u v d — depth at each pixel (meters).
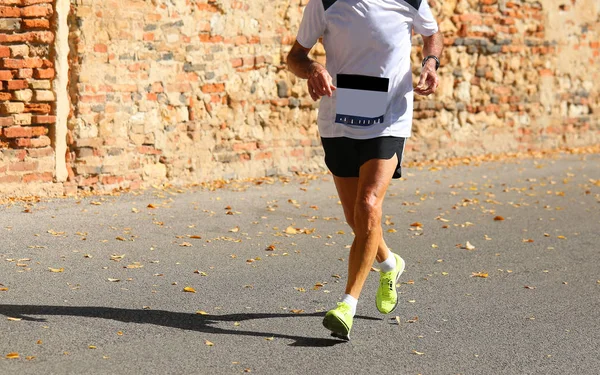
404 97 6.49
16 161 11.62
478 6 17.92
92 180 12.43
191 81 13.60
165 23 13.17
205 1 13.66
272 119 14.76
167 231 10.02
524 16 18.81
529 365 5.89
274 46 14.64
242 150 14.42
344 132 6.44
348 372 5.61
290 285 7.89
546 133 19.56
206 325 6.52
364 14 6.29
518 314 7.18
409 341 6.34
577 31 19.89
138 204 11.62
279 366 5.66
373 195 6.32
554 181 15.27
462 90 17.84
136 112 12.91
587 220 11.77
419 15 6.51
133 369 5.47
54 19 11.82
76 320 6.46
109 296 7.19
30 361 5.52
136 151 12.97
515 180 15.26
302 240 9.95
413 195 13.40
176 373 5.43
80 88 12.20
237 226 10.52
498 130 18.59
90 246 9.05
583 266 9.06
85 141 12.30
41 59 11.78
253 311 6.97
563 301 7.64
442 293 7.80
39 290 7.25
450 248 9.80
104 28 12.41
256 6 14.34
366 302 7.42
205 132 13.87
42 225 9.93
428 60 6.64
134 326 6.39
